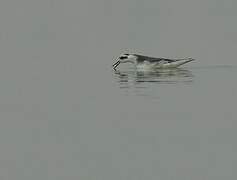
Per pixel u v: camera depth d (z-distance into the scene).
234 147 30.03
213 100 43.94
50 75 65.88
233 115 37.81
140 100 45.16
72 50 94.56
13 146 31.83
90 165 28.11
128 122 36.78
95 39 107.94
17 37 112.94
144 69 69.88
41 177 26.55
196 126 34.91
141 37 107.50
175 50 91.50
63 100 47.22
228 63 72.44
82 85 56.34
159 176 26.22
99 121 37.47
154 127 35.06
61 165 28.17
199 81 55.69
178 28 116.25
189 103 42.97
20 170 27.59
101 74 66.31
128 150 30.38
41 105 45.06
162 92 48.97
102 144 31.62
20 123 37.75
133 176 26.34
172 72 65.50
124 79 60.31
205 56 81.88
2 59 84.44
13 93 52.31
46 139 33.16
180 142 31.41
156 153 29.62
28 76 65.12
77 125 36.50
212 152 29.41
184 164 27.75
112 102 44.84
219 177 25.83
